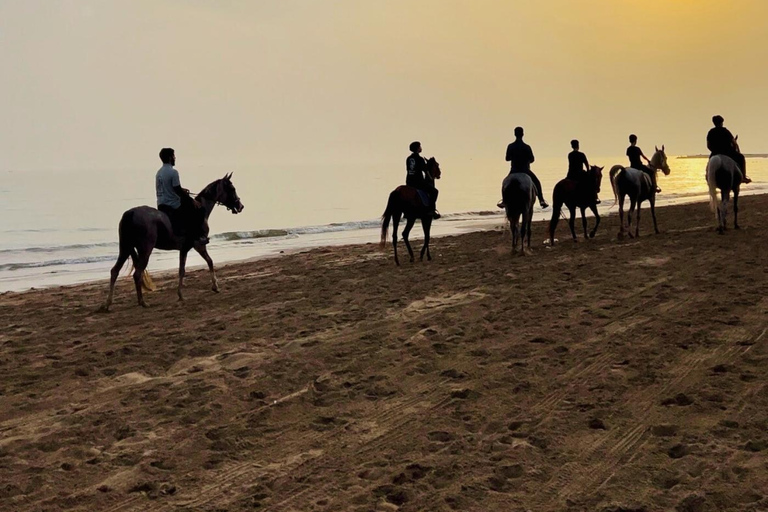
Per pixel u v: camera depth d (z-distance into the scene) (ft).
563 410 20.43
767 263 42.04
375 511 15.01
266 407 21.77
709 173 57.88
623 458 17.04
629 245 55.06
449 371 24.36
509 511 14.75
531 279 41.29
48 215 151.64
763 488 15.03
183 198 40.34
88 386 24.71
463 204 159.53
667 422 19.06
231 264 60.64
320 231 97.91
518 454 17.52
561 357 25.55
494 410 20.74
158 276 54.24
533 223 90.12
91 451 18.86
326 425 20.31
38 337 32.99
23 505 15.87
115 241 97.04
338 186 286.05
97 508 15.69
